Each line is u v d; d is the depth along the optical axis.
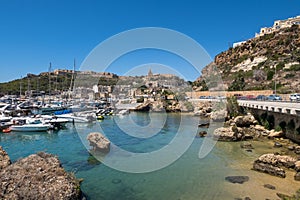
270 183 13.36
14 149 23.67
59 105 59.09
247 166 16.52
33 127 32.16
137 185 13.51
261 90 57.94
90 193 12.52
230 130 25.05
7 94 96.81
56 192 9.73
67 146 24.05
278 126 26.42
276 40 100.81
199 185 13.36
